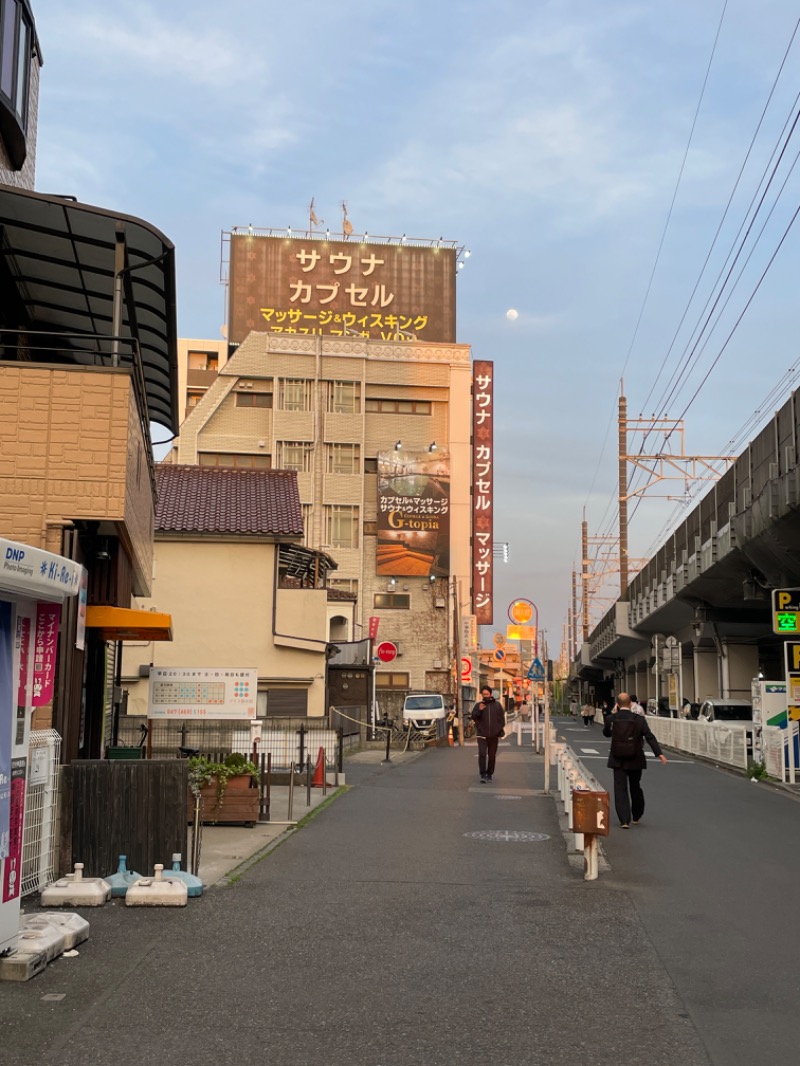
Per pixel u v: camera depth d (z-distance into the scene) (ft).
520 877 33.06
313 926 25.94
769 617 136.56
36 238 40.27
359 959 22.90
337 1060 16.80
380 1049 17.33
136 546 46.52
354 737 107.65
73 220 38.47
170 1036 17.75
